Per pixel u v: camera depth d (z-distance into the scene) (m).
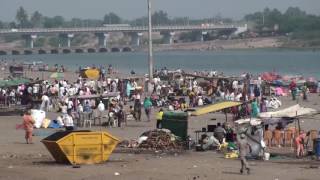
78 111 111.00
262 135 77.31
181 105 126.62
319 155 73.06
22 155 74.62
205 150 79.62
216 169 64.50
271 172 63.16
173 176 60.25
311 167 66.69
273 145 83.44
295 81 165.75
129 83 158.62
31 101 132.25
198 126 104.06
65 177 59.88
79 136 67.56
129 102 142.12
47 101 129.00
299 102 141.50
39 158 72.19
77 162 67.50
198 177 59.62
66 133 68.75
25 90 137.50
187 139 82.50
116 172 62.41
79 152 67.56
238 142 62.75
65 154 66.94
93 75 184.00
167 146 80.62
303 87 152.12
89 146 67.94
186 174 61.34
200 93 147.12
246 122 82.00
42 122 103.25
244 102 99.19
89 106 116.75
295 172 63.28
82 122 108.12
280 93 157.75
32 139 89.56
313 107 129.62
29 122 86.06
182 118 83.12
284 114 83.62
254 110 106.44
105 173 61.91
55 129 101.38
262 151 73.06
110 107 111.81
